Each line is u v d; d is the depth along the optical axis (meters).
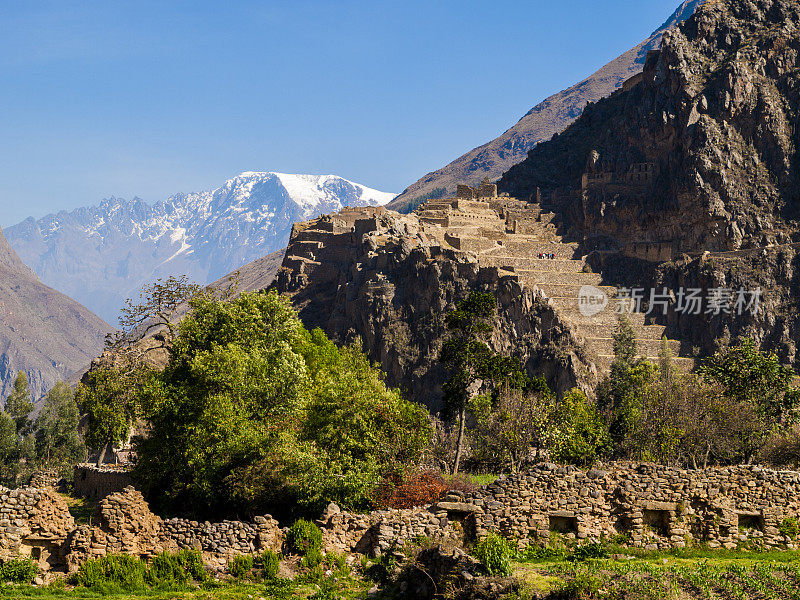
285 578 38.53
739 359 98.06
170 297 78.75
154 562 38.31
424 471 56.53
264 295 68.25
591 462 72.81
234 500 50.72
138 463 61.16
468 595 34.28
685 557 40.94
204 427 53.84
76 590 36.09
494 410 79.12
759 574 36.84
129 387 79.62
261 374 58.50
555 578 35.81
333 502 45.75
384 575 38.56
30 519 37.72
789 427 87.38
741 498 43.38
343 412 55.53
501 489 42.03
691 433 75.00
